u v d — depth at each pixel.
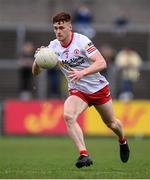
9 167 27.67
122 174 23.78
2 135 54.41
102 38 71.25
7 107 54.34
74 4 80.50
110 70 57.94
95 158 33.97
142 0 81.94
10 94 65.88
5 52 70.81
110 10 80.62
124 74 58.88
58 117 54.12
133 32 70.19
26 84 59.78
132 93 61.25
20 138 52.44
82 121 54.41
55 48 25.41
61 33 24.83
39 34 69.94
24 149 41.38
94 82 25.47
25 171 25.27
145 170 26.09
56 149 41.59
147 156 35.62
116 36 71.31
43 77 57.47
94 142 48.84
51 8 80.31
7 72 65.94
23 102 54.34
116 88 58.41
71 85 25.56
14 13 80.00
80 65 25.38
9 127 54.41
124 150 28.09
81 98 25.31
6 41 70.94
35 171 25.25
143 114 54.84
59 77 58.66
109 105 26.06
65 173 24.09
